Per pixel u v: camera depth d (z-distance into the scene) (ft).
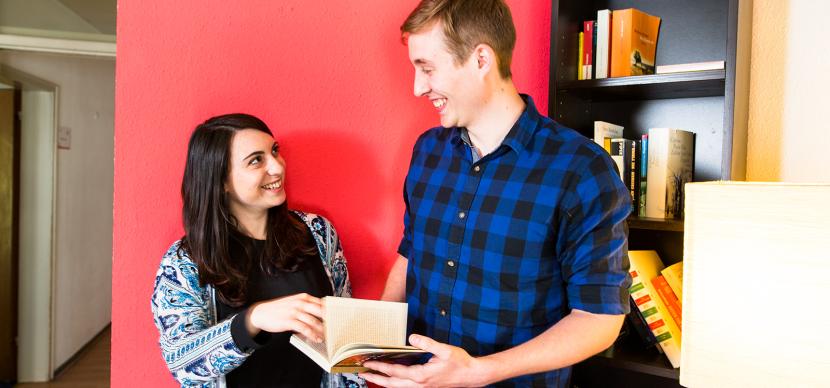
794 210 2.79
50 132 13.82
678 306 4.42
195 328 4.08
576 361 3.35
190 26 5.00
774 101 4.76
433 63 3.59
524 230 3.64
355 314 3.66
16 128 13.20
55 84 13.88
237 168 4.32
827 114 4.58
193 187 4.36
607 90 4.70
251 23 5.13
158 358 5.08
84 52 9.53
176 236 5.06
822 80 4.59
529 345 3.33
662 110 5.08
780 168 4.76
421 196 4.26
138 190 4.98
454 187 4.06
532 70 5.63
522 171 3.75
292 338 3.72
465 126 3.89
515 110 3.85
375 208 5.50
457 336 3.90
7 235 13.02
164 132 5.00
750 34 4.68
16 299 13.25
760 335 2.91
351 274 5.50
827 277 2.71
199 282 4.22
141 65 4.93
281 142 5.26
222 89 5.10
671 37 5.03
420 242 4.19
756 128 4.84
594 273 3.43
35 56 12.87
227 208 4.43
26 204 13.56
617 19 4.71
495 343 3.75
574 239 3.54
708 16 4.88
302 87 5.28
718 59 4.85
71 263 15.01
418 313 4.18
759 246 2.90
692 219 3.13
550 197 3.59
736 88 4.09
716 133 4.87
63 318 14.43
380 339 3.54
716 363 3.06
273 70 5.20
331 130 5.37
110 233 18.33
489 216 3.78
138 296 5.03
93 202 16.72
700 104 4.93
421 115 5.54
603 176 3.51
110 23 13.55
